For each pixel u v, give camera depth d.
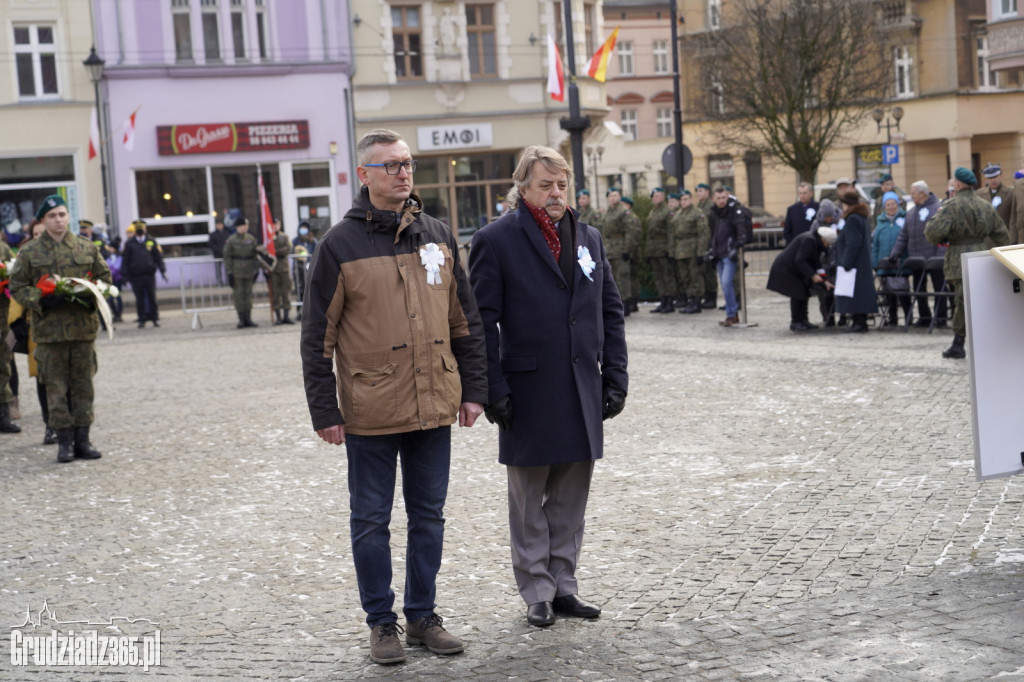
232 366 16.89
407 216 5.12
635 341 16.95
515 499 5.45
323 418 5.01
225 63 34.62
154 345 20.80
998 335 5.84
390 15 35.94
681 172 25.73
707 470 8.41
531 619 5.35
